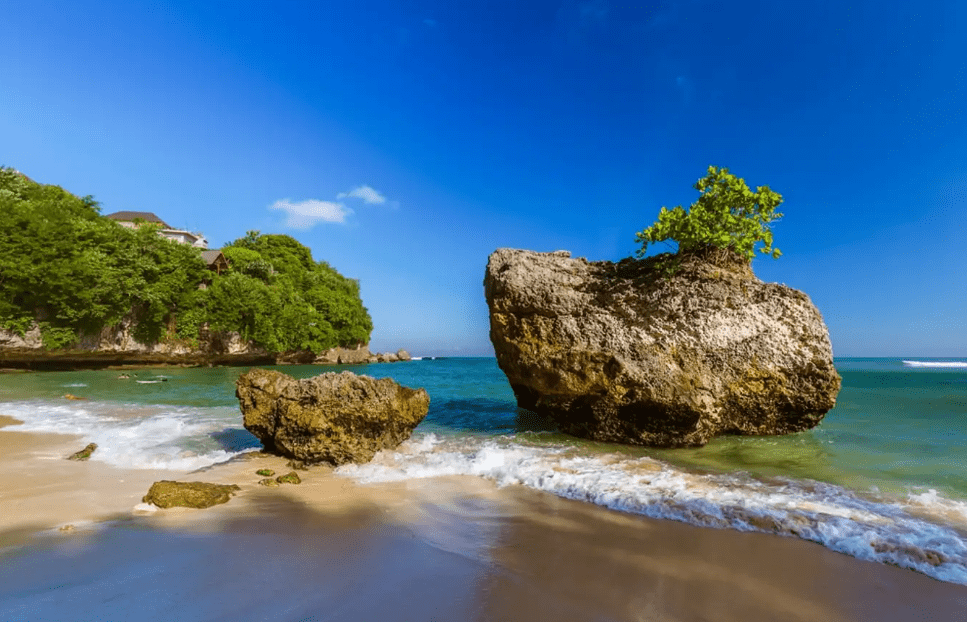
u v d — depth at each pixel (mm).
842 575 5184
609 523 6715
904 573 5250
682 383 12195
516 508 7379
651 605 4469
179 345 51656
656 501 7496
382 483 8773
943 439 12727
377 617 4121
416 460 10484
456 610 4289
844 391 26000
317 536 6066
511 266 14898
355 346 87125
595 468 9789
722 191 13711
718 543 6012
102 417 15961
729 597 4668
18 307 38250
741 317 12828
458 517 6941
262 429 11164
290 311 62875
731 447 12133
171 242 53281
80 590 4457
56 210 43375
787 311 12930
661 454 11484
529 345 14008
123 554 5336
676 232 13562
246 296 56594
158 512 6855
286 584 4699
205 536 5977
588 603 4477
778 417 13234
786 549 5840
